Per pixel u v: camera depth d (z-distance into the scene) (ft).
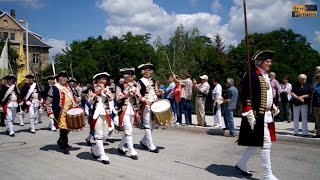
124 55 179.93
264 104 20.52
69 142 35.14
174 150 30.55
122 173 23.16
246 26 21.54
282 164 25.41
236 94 38.24
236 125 45.93
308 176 22.33
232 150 30.50
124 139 28.73
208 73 94.84
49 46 220.43
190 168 24.27
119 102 27.63
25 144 34.60
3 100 40.06
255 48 159.43
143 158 27.43
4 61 83.35
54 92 30.04
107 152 29.76
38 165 25.82
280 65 156.56
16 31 208.13
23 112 50.44
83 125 28.86
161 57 173.47
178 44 191.11
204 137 38.11
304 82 35.37
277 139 35.73
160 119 28.12
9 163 26.63
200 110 44.01
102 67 178.40
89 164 25.81
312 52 189.16
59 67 176.35
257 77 20.76
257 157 27.48
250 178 21.75
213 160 26.68
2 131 44.55
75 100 31.58
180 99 45.01
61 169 24.53
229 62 156.15
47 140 36.88
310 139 33.47
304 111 35.29
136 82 29.48
